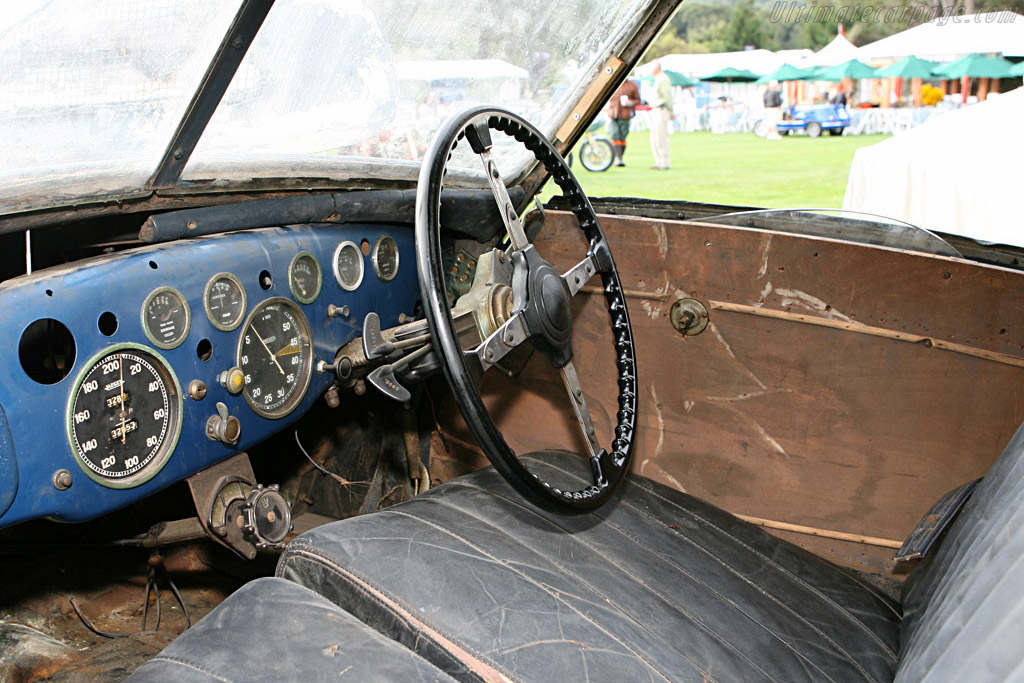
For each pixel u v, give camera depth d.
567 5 1.73
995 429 1.73
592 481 1.60
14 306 1.07
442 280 1.27
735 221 1.95
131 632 1.83
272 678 0.92
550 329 1.43
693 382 1.98
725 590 1.39
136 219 1.38
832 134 16.20
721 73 17.48
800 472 1.92
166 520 1.92
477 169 1.92
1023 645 0.79
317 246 1.51
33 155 1.15
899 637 1.43
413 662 0.97
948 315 1.70
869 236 1.84
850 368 1.81
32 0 1.00
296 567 1.17
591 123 2.04
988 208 3.76
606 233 1.99
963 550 1.22
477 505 1.38
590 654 1.09
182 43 1.14
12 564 1.74
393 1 1.46
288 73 1.38
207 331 1.31
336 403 1.61
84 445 1.16
